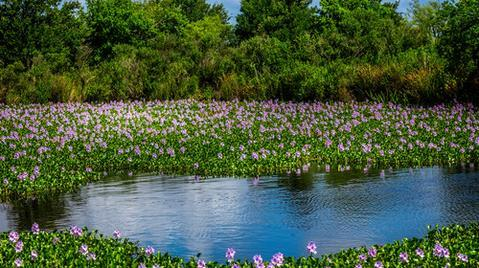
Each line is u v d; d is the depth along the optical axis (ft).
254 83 99.45
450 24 80.23
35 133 69.72
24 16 138.72
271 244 30.40
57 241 29.35
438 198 38.34
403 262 24.71
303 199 39.58
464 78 79.20
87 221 35.83
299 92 93.50
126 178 49.26
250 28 191.83
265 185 44.62
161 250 29.91
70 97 101.81
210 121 76.43
